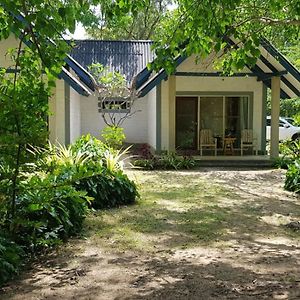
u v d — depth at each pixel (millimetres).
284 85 16969
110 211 8359
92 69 18266
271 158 15656
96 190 8539
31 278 4930
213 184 11742
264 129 17734
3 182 5492
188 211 8453
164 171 14227
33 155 5488
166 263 5461
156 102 17062
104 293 4520
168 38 7559
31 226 5617
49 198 5867
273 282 4801
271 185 11680
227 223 7543
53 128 14914
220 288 4633
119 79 16688
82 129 21828
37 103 5551
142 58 21125
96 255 5777
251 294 4473
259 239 6578
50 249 5953
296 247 6168
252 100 17641
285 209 8711
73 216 6688
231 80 17547
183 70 15797
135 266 5352
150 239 6535
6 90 5625
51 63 5281
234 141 17797
